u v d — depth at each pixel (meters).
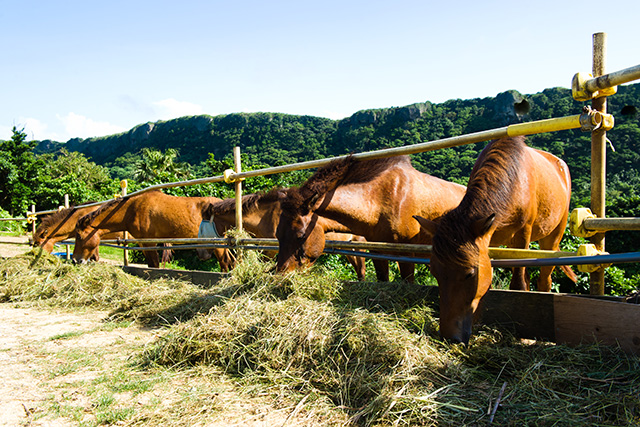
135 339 3.33
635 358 2.16
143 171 45.88
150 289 4.48
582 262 2.48
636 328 2.25
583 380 2.05
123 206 6.66
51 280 5.43
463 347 2.42
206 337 2.74
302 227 3.79
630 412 1.73
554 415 1.78
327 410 2.00
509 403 1.90
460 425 1.78
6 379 2.58
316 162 4.11
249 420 1.96
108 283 5.04
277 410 2.06
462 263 2.41
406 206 4.05
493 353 2.40
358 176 4.04
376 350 2.35
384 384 2.07
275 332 2.62
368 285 3.41
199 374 2.54
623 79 2.31
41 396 2.31
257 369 2.48
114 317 4.09
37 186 30.11
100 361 2.84
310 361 2.45
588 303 2.48
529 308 2.79
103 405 2.14
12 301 5.22
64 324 3.99
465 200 2.71
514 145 3.21
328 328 2.58
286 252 3.79
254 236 5.65
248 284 3.63
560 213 4.19
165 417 2.01
